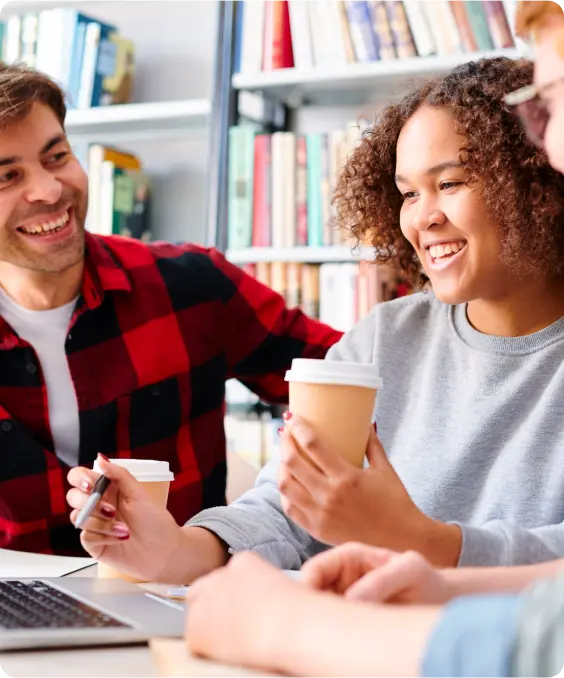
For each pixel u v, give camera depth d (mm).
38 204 1633
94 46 3027
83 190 1702
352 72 2531
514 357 1284
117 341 1775
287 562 1262
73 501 1108
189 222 3275
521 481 1210
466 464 1266
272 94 2832
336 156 2588
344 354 1461
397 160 1298
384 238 1493
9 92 1597
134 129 3162
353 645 548
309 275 2619
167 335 1807
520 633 473
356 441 950
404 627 541
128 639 794
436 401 1330
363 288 2551
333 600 601
